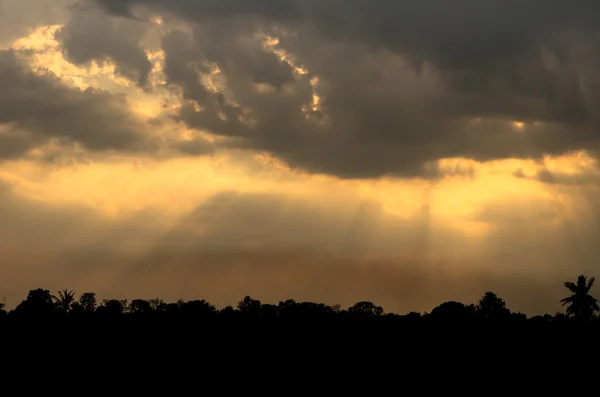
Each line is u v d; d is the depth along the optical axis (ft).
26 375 357.00
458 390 344.28
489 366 375.25
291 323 485.15
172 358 391.86
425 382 355.97
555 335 424.46
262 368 379.55
